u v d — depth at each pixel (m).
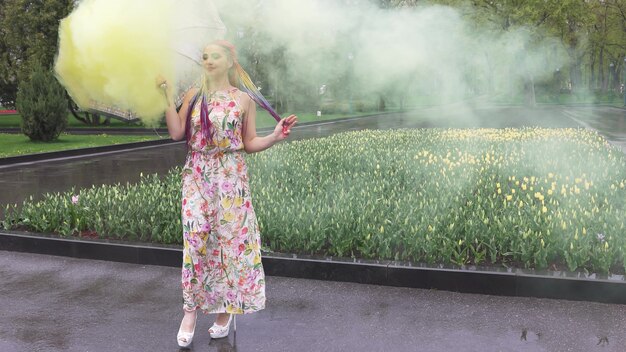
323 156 10.23
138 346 3.34
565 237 4.59
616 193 6.72
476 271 4.23
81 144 19.06
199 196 3.20
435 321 3.67
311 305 3.99
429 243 4.58
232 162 3.20
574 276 4.09
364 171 8.91
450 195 6.52
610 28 31.27
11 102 34.41
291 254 4.83
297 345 3.31
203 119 3.11
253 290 3.29
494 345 3.27
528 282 4.12
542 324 3.59
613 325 3.56
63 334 3.53
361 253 4.88
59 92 20.41
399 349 3.23
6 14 29.80
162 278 4.70
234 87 3.27
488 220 5.18
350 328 3.56
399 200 6.18
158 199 6.57
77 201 6.32
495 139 12.80
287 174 8.40
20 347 3.34
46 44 27.94
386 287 4.40
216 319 3.50
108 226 5.76
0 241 5.68
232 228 3.23
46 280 4.67
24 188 10.12
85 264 5.15
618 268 4.35
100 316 3.83
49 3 27.33
